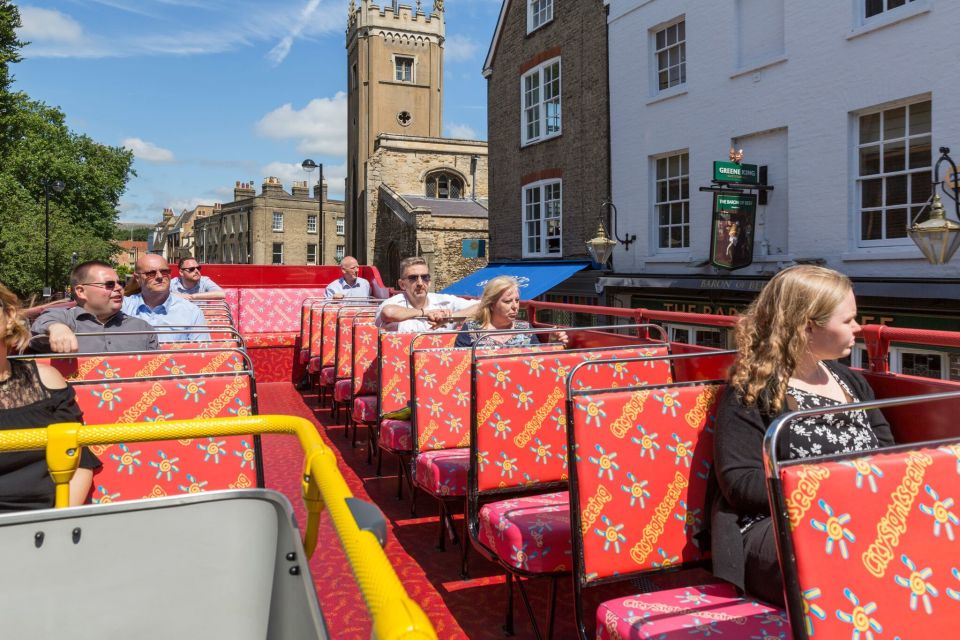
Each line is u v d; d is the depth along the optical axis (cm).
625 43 1330
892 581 146
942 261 728
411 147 3819
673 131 1216
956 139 795
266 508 159
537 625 283
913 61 838
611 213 1381
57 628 148
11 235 3650
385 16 4625
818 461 149
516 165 1738
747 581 220
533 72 1647
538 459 338
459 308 637
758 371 226
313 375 910
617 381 353
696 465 251
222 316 712
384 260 3406
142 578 153
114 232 5003
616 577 237
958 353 789
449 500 399
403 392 514
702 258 1164
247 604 158
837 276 232
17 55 3103
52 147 4516
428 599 334
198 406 294
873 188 904
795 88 990
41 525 146
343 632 288
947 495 153
